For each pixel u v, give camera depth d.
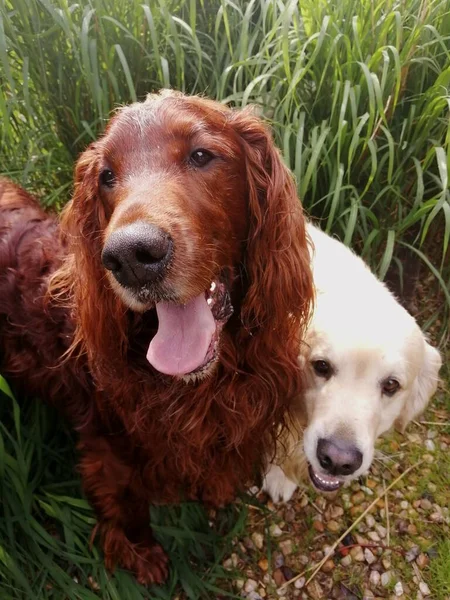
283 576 0.50
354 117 0.51
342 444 0.42
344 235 0.61
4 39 0.48
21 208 0.47
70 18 0.51
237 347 0.38
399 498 0.56
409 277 0.66
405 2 0.57
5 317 0.44
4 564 0.43
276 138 0.56
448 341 0.65
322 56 0.56
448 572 0.51
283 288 0.36
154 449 0.41
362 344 0.43
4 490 0.44
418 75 0.59
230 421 0.39
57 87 0.57
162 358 0.32
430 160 0.56
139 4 0.53
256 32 0.57
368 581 0.50
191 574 0.47
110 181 0.32
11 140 0.58
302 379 0.44
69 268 0.39
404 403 0.49
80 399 0.43
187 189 0.30
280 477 0.53
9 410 0.47
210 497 0.47
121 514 0.45
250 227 0.35
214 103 0.34
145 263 0.27
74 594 0.43
